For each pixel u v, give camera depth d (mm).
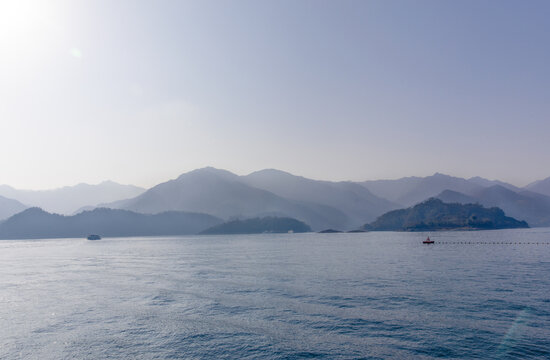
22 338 40062
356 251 169375
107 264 123062
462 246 196000
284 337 37938
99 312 50562
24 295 65062
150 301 56844
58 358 34250
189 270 96938
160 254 173750
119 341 38188
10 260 156250
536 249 167000
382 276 77688
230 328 41469
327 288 63531
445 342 35031
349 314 45625
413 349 33562
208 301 55469
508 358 31000
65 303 57250
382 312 46156
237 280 75750
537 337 35812
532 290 58812
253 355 33469
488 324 40250
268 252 174750
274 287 66062
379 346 34594
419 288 61938
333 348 34531
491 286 63094
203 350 35031
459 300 52062
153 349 35688
